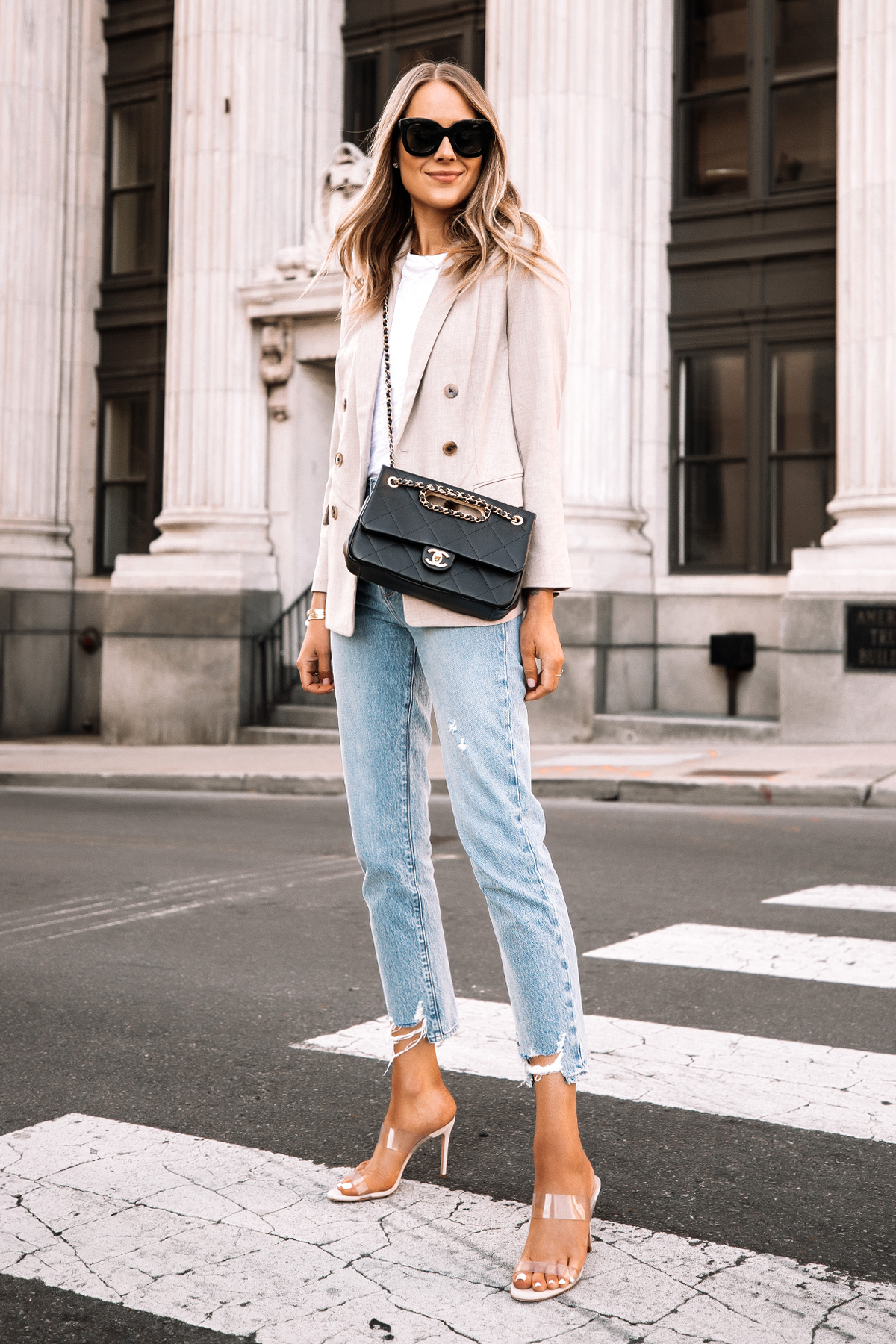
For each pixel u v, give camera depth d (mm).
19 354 17734
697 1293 2514
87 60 18266
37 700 17906
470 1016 4352
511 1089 3684
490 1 14500
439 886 6648
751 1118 3453
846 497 12844
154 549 16234
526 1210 2885
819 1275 2596
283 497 16047
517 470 2795
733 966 4949
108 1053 4055
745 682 14219
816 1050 3986
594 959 5086
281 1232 2779
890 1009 4395
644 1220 2854
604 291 14211
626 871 6988
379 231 2969
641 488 14852
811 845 7734
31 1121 3477
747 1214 2883
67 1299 2514
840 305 13055
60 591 18125
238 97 15938
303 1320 2418
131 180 18266
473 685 2715
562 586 2766
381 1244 2719
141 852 7949
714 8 14773
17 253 17688
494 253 2807
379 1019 4379
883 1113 3480
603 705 13953
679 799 9930
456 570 2666
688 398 14922
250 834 8719
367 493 2861
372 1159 3004
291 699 15758
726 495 14719
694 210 14719
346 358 2979
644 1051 3984
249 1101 3609
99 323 18344
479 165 2867
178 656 15727
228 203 15961
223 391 15984
